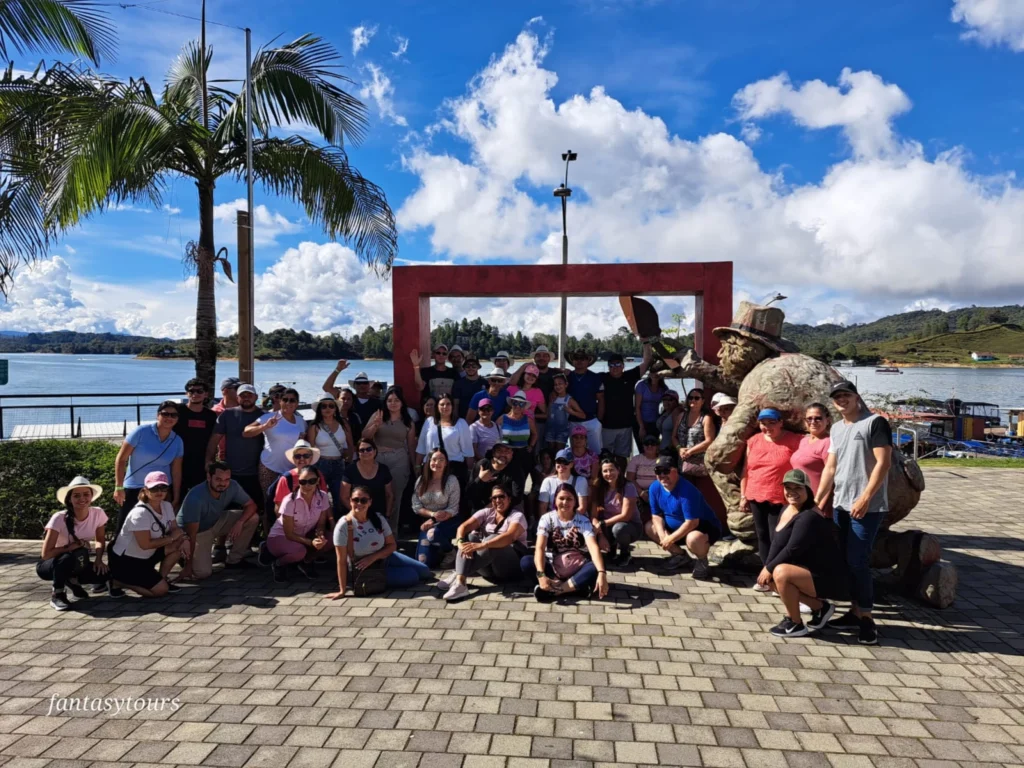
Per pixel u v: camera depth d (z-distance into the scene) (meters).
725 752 3.18
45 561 5.18
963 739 3.31
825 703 3.65
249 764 3.08
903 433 16.17
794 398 5.67
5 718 3.50
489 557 5.40
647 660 4.17
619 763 3.09
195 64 9.42
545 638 4.51
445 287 7.84
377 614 4.96
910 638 4.56
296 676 3.95
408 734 3.32
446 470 6.32
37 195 7.82
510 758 3.12
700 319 7.57
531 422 7.00
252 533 6.15
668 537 5.90
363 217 9.16
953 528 7.81
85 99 7.59
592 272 7.58
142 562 5.30
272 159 8.84
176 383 29.28
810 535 4.45
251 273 8.58
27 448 7.54
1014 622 4.86
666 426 7.18
